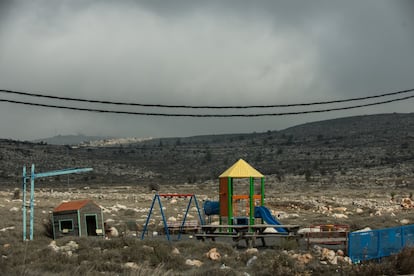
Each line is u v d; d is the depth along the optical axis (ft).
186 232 111.14
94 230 99.04
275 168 581.94
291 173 507.71
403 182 354.95
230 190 104.42
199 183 464.65
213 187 398.01
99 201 236.84
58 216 95.55
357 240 71.46
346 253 74.33
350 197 261.44
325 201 226.99
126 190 360.07
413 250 66.03
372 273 62.34
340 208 183.62
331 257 71.20
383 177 400.88
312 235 84.23
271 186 385.09
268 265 65.98
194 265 69.56
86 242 82.99
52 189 359.87
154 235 106.42
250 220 102.63
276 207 205.67
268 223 100.73
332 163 558.97
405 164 460.96
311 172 493.77
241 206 187.83
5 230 104.99
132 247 76.48
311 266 66.69
